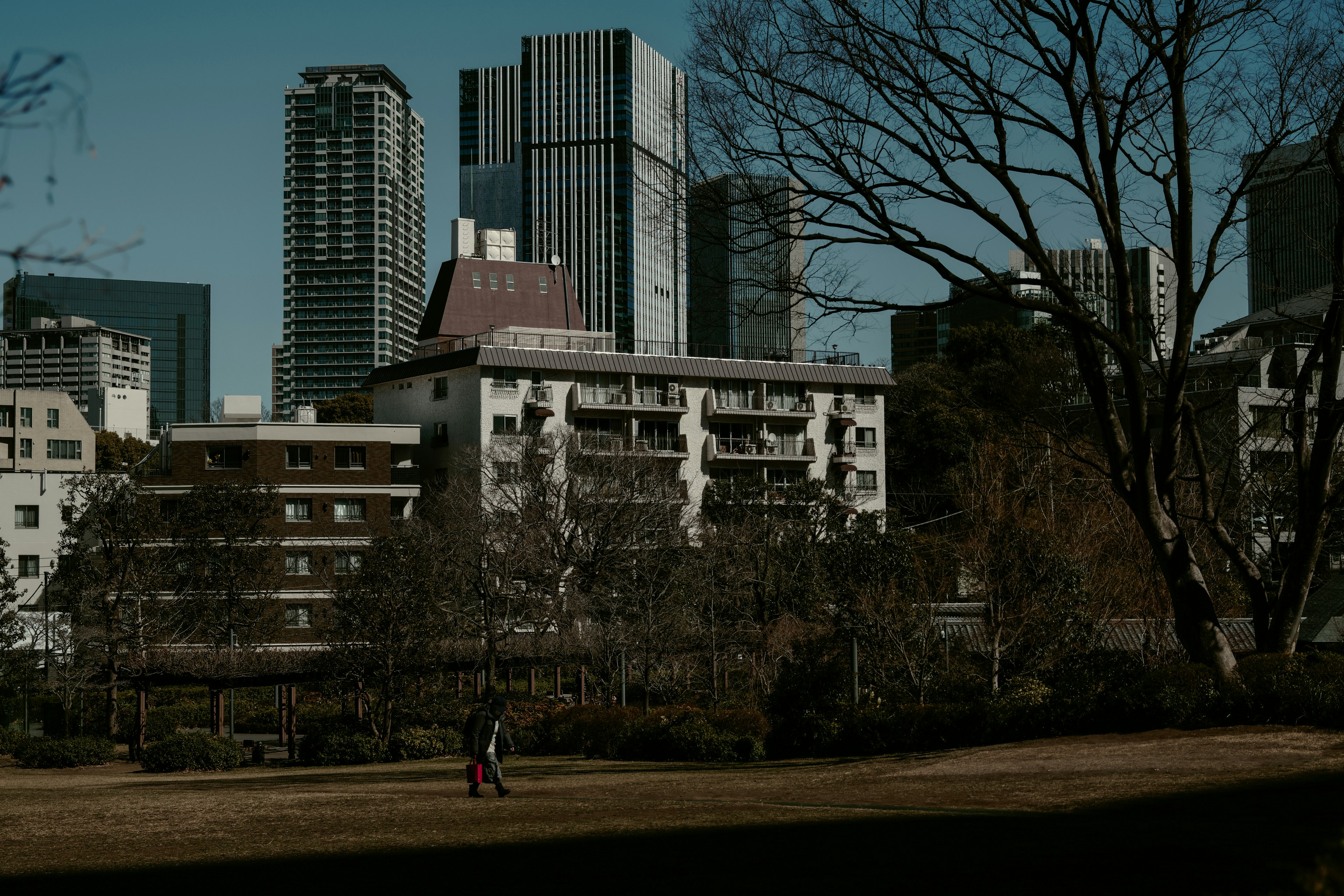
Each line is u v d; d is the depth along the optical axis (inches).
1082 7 815.7
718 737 1125.1
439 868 441.1
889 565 1311.5
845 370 3149.6
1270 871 371.9
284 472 2434.8
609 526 1983.3
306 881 422.0
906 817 546.0
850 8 828.0
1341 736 739.4
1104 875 377.4
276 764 1455.5
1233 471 1268.5
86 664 1770.4
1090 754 759.1
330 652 1585.9
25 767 1466.5
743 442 3009.4
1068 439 1096.8
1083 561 1304.1
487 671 1752.0
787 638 1551.4
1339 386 1798.7
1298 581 880.9
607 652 1683.1
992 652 1226.6
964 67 844.0
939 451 2930.6
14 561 2500.0
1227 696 825.5
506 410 2743.6
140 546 1745.8
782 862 428.5
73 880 439.8
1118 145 852.0
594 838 511.2
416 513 2518.5
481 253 3521.2
